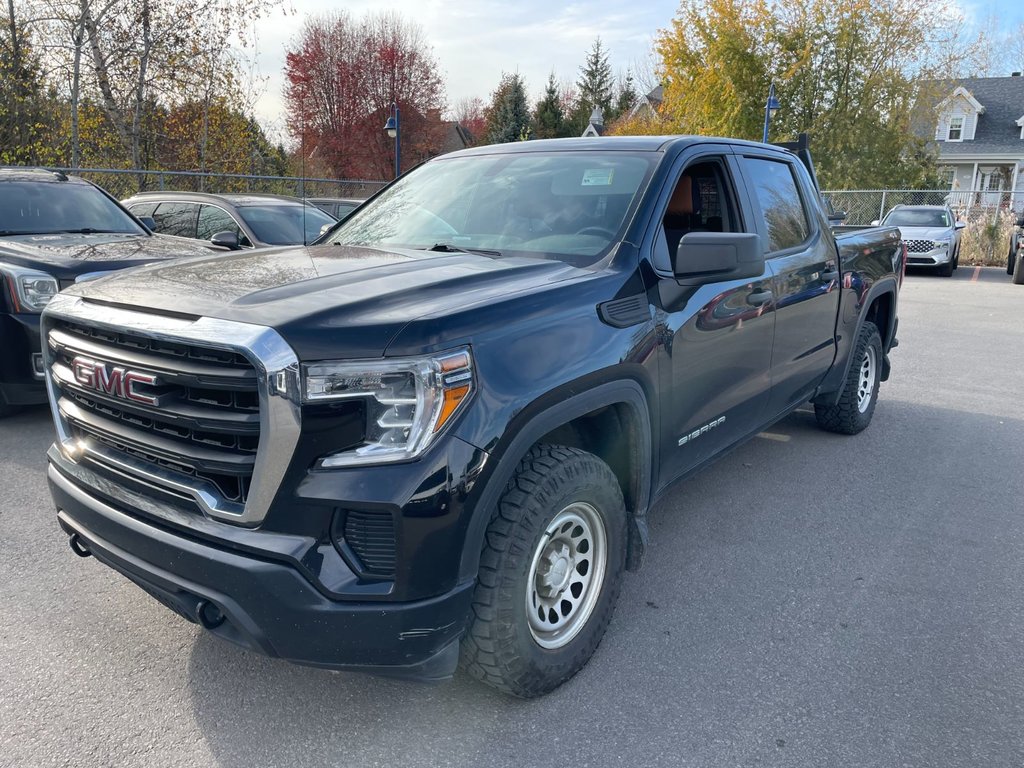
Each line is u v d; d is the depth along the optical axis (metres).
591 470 2.65
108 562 2.54
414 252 3.21
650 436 3.04
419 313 2.25
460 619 2.30
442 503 2.15
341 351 2.11
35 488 4.49
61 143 16.56
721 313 3.47
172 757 2.43
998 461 5.42
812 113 28.56
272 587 2.11
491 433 2.25
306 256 3.11
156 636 3.08
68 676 2.81
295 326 2.12
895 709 2.72
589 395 2.61
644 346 2.90
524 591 2.47
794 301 4.24
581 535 2.80
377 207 4.02
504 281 2.69
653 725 2.62
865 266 5.39
